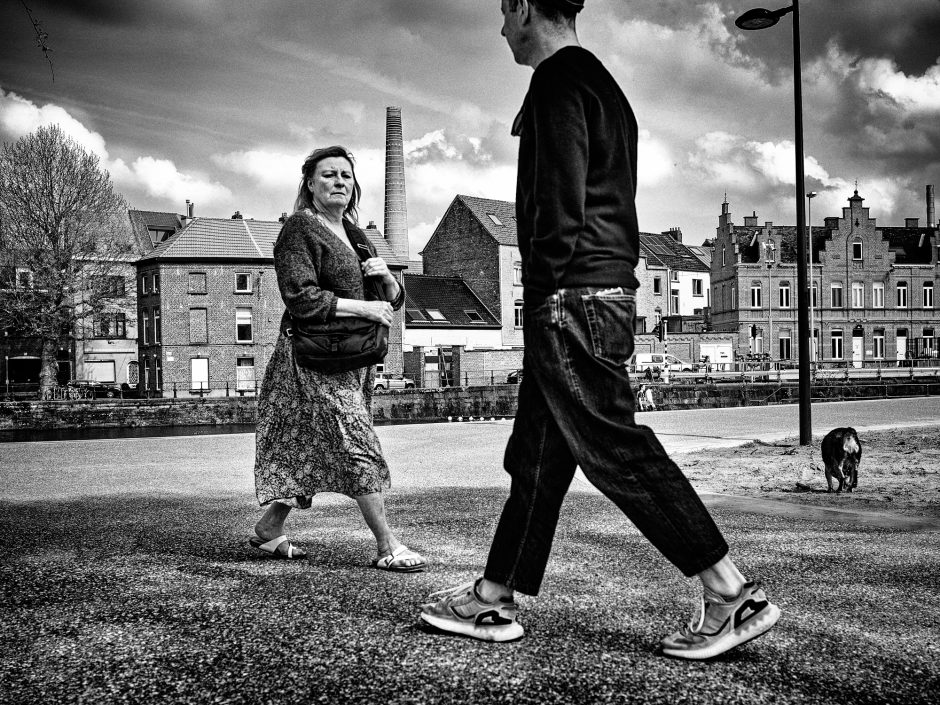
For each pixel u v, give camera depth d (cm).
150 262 4644
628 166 217
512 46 235
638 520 204
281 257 332
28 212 3756
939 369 5034
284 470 329
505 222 6053
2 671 199
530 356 214
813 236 5784
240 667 199
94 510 501
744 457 904
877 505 531
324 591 277
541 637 221
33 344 4891
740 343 5525
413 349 5266
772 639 221
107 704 178
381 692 182
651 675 191
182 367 4584
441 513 486
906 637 222
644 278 6128
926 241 5894
